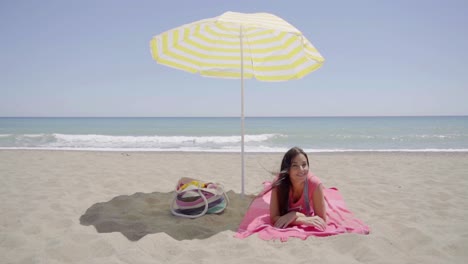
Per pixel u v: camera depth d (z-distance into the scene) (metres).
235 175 7.04
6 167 7.60
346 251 2.95
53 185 5.69
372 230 3.46
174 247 3.02
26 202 4.52
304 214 3.78
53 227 3.57
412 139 19.89
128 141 18.47
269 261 2.70
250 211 4.02
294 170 3.54
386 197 5.10
